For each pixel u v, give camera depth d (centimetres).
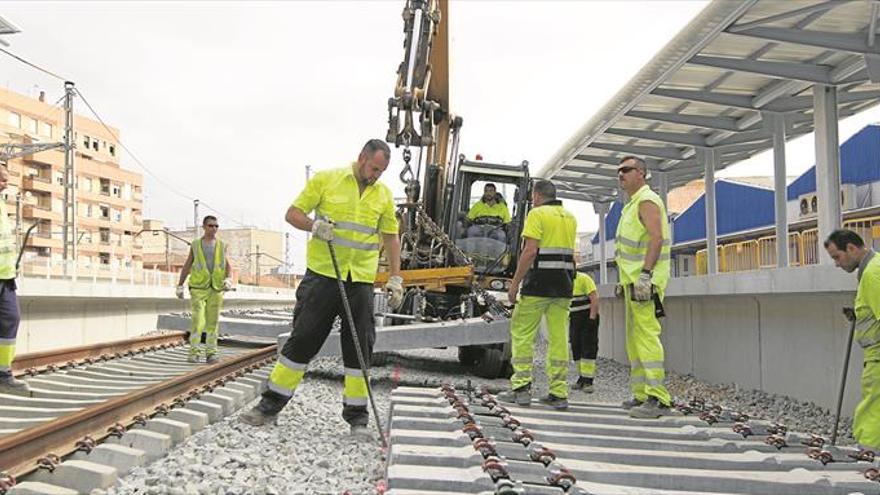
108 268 2475
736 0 888
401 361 1361
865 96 1345
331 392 879
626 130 1631
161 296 2400
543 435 517
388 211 619
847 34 1033
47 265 2089
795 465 475
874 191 2300
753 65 1155
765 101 1324
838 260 601
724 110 1448
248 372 916
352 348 606
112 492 421
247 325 1212
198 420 592
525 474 404
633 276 621
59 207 7856
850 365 802
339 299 599
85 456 478
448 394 640
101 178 8662
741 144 1720
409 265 1201
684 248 3572
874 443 583
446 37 1177
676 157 1805
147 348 1201
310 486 441
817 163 1204
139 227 9419
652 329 626
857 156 2377
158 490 421
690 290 1176
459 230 1233
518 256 1233
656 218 600
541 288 659
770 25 1028
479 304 1138
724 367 1102
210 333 1034
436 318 1212
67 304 1750
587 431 559
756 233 3038
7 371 717
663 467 463
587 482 411
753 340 1020
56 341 1700
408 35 1088
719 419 621
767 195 2986
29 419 593
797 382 913
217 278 1026
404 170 1124
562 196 2323
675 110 1470
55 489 411
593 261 3894
